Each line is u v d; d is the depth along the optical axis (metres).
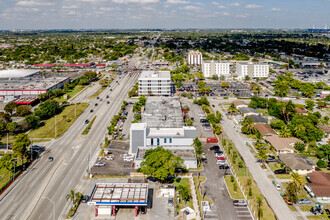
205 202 96.06
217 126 163.38
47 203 98.06
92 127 176.75
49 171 121.19
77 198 99.62
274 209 94.44
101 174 118.50
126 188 96.69
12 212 92.75
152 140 140.00
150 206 96.06
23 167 122.25
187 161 123.12
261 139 154.00
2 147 146.25
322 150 132.50
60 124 182.00
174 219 89.50
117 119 184.00
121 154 138.88
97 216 90.62
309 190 103.75
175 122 164.50
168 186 104.62
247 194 102.94
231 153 138.12
